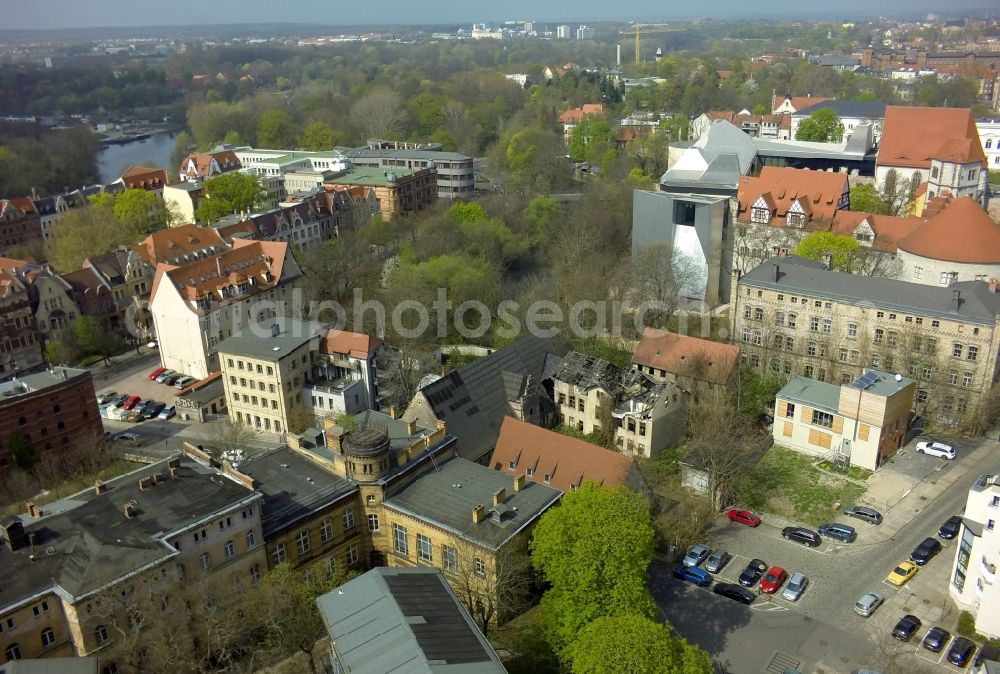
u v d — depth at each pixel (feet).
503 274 631.15
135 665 240.73
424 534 289.53
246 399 449.48
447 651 209.56
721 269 556.10
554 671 255.91
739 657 267.18
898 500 345.31
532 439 347.56
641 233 574.97
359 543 307.99
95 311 572.10
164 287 508.12
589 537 255.50
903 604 286.05
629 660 213.25
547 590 284.61
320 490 297.74
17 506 365.61
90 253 653.30
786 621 282.15
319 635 255.50
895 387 364.38
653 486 363.35
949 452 370.73
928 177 640.58
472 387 392.06
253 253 559.38
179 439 442.09
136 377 528.63
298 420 444.96
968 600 276.21
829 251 500.33
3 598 231.50
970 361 386.93
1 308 520.01
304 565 290.76
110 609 236.22
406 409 398.21
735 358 406.00
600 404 397.60
